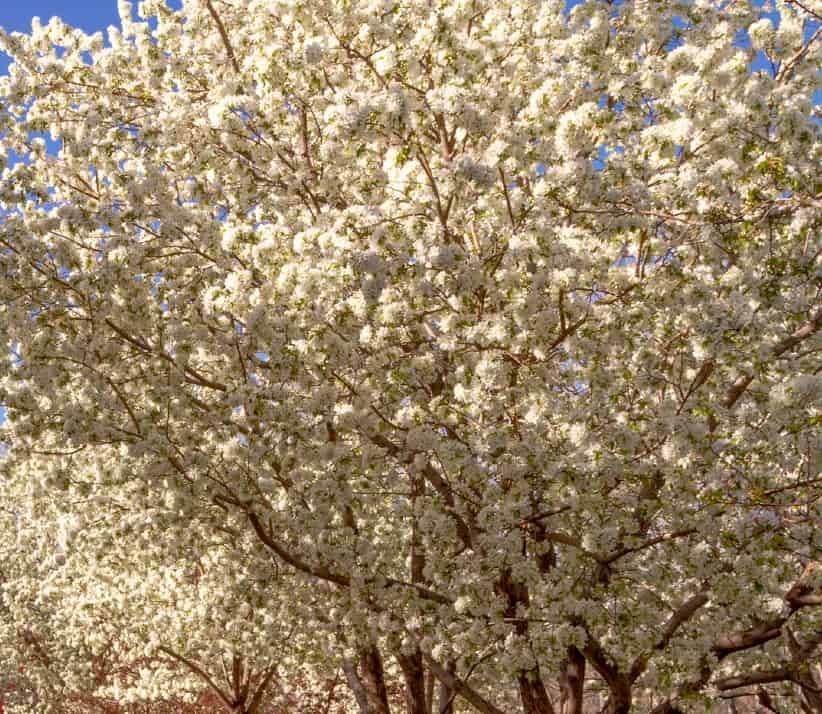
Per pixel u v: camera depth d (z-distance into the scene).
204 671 16.12
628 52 9.61
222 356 8.71
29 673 19.45
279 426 7.92
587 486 7.32
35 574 18.91
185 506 8.24
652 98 9.03
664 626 8.23
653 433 7.55
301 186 9.53
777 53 9.19
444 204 8.25
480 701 9.21
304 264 7.79
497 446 7.38
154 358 8.40
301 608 9.98
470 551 9.06
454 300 7.79
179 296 8.29
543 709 9.17
